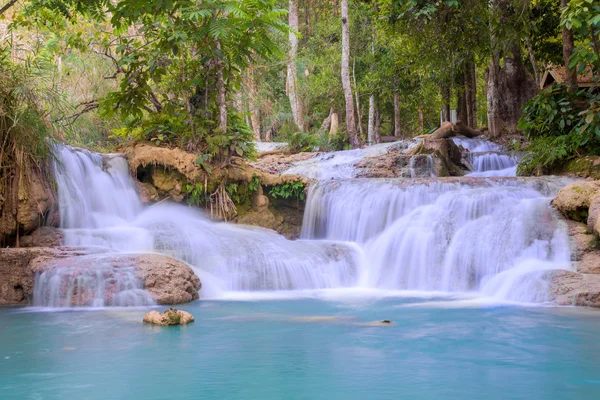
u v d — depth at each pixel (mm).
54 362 6066
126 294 10242
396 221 13914
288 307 9969
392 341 7055
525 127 17516
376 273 13109
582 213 11766
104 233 12547
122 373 5598
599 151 15617
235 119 17094
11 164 12227
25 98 12875
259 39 16266
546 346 6695
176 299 10445
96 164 14648
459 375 5438
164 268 10719
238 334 7543
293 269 12602
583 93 15906
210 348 6699
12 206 12047
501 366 5797
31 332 7801
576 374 5461
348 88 27469
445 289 12234
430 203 14219
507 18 20656
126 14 14867
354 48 33875
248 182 16188
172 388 5051
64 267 10484
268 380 5305
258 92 31281
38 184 12586
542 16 25797
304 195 16516
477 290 11906
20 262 10938
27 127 12547
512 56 24438
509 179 14445
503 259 11820
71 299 10219
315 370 5656
